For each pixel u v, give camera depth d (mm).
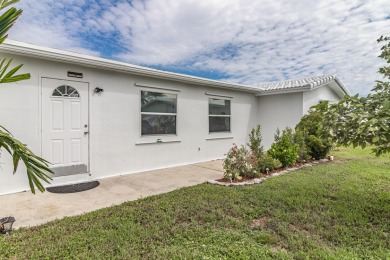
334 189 4656
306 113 9406
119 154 6145
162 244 2643
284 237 2857
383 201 3963
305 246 2631
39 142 4863
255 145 6777
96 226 3039
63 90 5188
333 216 3395
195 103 8125
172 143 7434
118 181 5516
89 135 5598
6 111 4484
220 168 7176
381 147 3535
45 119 4949
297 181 5227
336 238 2805
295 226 3145
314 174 5906
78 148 5434
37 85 4828
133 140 6430
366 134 3316
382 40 3943
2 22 2324
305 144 7758
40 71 4859
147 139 6742
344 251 2521
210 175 6195
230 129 9492
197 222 3236
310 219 3305
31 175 2527
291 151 6750
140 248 2539
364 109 3496
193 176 6082
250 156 6016
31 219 3369
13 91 4555
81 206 3896
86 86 5531
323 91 10695
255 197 4184
